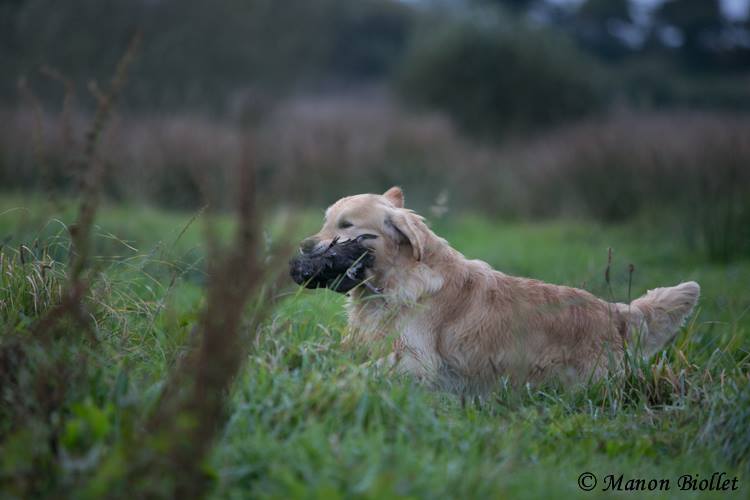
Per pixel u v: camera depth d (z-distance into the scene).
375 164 25.91
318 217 19.92
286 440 6.00
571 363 8.58
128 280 8.18
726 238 17.28
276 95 45.91
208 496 5.32
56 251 8.21
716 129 23.72
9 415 5.90
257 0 46.28
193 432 5.18
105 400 6.23
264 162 23.12
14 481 5.22
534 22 51.28
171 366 6.66
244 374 6.53
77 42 36.97
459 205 25.95
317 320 8.30
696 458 6.87
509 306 8.67
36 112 8.32
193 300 10.49
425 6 56.62
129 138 24.44
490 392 8.57
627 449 6.97
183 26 41.62
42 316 6.98
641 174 22.53
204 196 6.82
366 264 8.42
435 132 29.28
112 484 5.07
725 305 11.76
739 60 85.31
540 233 21.16
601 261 15.25
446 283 8.62
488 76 46.06
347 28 69.69
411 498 5.10
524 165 27.34
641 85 62.06
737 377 7.98
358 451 5.75
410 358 8.27
